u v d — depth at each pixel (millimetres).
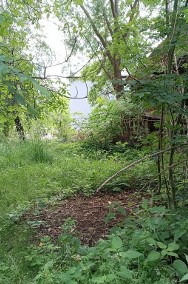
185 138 3326
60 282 2404
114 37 3529
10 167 7988
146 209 3129
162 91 2977
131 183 6098
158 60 3486
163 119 3455
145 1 3494
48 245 3334
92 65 9445
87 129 11656
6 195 5602
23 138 10562
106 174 6746
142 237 2697
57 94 4559
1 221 4449
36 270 3098
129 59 3449
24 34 4500
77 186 6109
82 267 2396
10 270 3102
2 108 3883
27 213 4836
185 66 3523
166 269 2490
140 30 3418
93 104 11969
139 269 2465
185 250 2725
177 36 3164
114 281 2230
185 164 4055
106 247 2742
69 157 9477
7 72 1917
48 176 6902
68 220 4168
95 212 4863
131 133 10680
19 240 3873
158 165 3781
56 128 13070
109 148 10625
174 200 3551
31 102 4105
